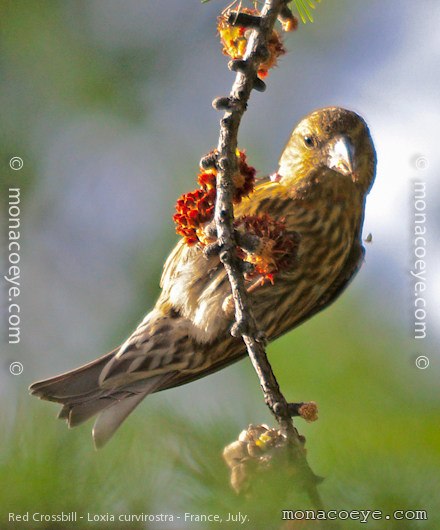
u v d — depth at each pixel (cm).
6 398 412
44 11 833
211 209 518
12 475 384
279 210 802
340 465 397
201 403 442
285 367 691
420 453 413
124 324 830
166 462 393
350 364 682
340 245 805
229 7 523
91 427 402
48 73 840
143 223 870
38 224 841
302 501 385
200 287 741
